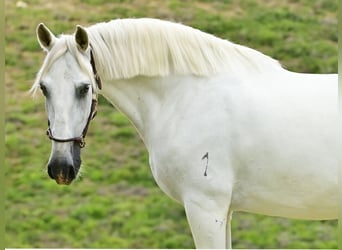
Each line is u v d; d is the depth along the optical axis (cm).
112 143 1867
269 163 795
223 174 797
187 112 812
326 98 804
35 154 1828
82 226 1595
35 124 1927
